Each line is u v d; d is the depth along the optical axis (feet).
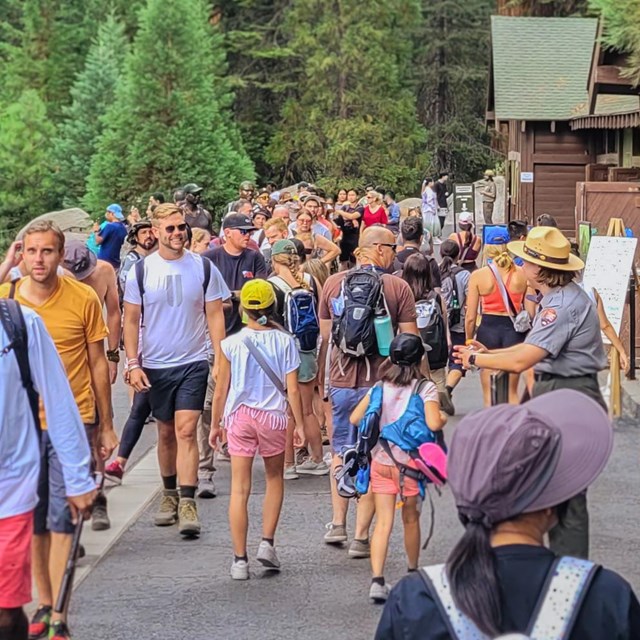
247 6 278.87
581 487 12.32
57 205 237.04
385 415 31.30
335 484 37.40
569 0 247.09
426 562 30.09
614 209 88.12
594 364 29.09
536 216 152.35
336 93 264.11
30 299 31.50
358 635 29.14
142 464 49.34
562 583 12.00
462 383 67.05
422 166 263.29
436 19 293.02
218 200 208.44
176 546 37.52
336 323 36.52
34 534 27.48
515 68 160.25
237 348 33.88
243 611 31.09
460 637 11.87
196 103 209.77
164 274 38.01
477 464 12.16
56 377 23.40
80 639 28.96
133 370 38.22
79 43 284.61
